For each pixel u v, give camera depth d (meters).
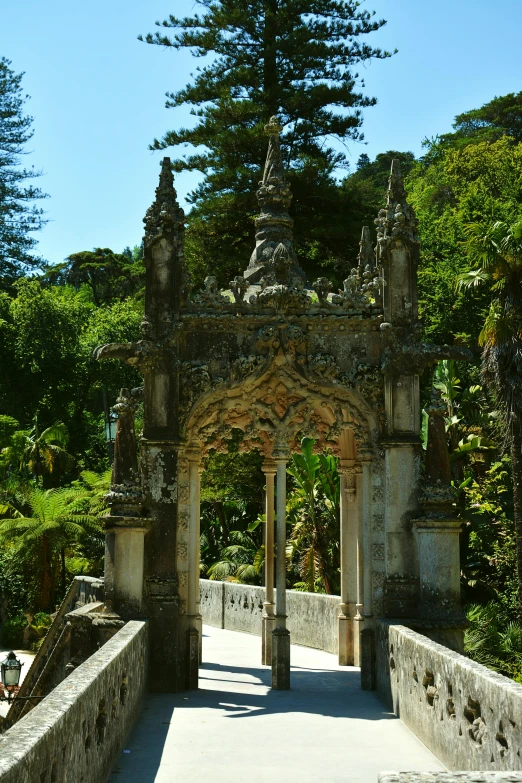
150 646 11.70
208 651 16.52
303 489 27.34
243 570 31.59
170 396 12.19
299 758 8.00
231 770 7.55
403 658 9.76
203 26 33.41
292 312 12.46
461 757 7.18
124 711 8.44
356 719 9.92
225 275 32.38
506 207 37.97
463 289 24.69
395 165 12.81
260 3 33.97
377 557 12.22
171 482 12.06
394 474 12.22
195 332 12.42
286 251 12.74
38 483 43.34
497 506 28.17
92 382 53.50
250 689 12.12
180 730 9.24
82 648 11.66
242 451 15.12
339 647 14.79
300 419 12.74
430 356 12.34
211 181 32.12
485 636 21.92
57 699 5.85
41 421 51.78
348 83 32.75
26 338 52.19
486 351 23.42
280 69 33.56
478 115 65.38
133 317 54.81
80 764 6.00
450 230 39.59
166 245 12.45
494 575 27.19
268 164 14.20
